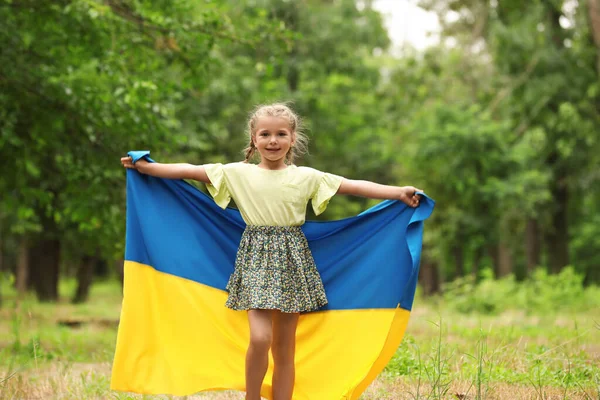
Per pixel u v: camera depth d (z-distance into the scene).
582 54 27.98
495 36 28.03
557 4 28.22
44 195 13.60
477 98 31.25
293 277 5.23
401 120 32.12
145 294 5.61
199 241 5.75
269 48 13.18
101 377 7.39
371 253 5.71
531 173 28.00
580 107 28.64
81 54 12.66
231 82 25.62
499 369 6.98
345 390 5.53
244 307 5.15
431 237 31.44
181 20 12.30
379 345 5.55
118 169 12.84
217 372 5.57
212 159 25.48
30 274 35.84
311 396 5.59
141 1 12.32
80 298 32.88
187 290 5.67
